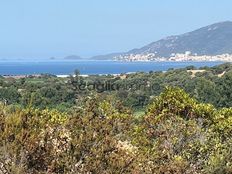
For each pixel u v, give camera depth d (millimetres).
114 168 8859
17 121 8258
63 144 8625
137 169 9523
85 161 8625
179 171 13375
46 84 91938
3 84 91000
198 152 19781
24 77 122750
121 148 9625
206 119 22797
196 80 92875
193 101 22719
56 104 73125
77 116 9258
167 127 19891
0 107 8781
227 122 22547
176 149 19312
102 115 10070
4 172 7848
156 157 13859
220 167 18906
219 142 21156
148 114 21266
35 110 8984
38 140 8250
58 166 8297
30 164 8094
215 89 77625
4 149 7945
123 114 15586
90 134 8812
